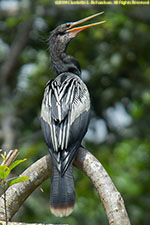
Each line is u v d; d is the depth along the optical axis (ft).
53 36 27.50
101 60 44.78
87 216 38.86
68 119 20.53
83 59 44.93
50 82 23.86
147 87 45.78
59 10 45.57
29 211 37.11
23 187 17.02
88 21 44.37
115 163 43.21
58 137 19.65
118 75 45.73
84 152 17.74
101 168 16.72
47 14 45.85
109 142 45.01
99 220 39.01
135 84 45.80
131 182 40.06
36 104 46.55
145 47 45.11
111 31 44.42
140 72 45.93
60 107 21.02
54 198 17.29
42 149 40.01
